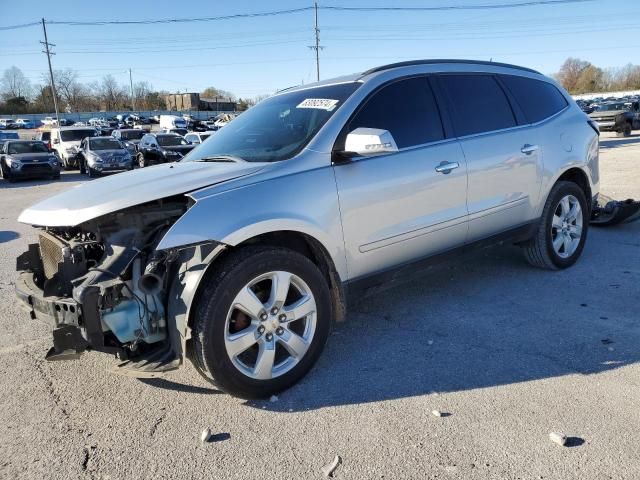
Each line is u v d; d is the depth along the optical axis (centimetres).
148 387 336
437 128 404
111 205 296
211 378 296
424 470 243
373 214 356
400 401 302
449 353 357
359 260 355
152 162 2245
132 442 277
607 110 2744
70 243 316
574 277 496
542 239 493
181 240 279
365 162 355
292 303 326
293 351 319
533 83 502
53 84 6000
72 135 2680
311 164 336
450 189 399
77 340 286
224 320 290
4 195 1631
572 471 237
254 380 304
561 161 489
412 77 405
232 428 285
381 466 248
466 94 436
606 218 671
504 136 444
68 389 337
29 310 318
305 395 315
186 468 254
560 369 328
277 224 309
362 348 372
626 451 249
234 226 294
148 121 7988
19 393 333
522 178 456
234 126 433
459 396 304
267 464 254
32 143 2166
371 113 371
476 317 415
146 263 297
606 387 305
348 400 307
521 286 479
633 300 433
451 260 423
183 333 287
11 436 286
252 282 301
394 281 388
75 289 279
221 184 309
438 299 458
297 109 392
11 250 760
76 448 273
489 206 431
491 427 272
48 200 353
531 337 374
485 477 236
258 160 346
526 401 295
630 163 1410
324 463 252
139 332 292
